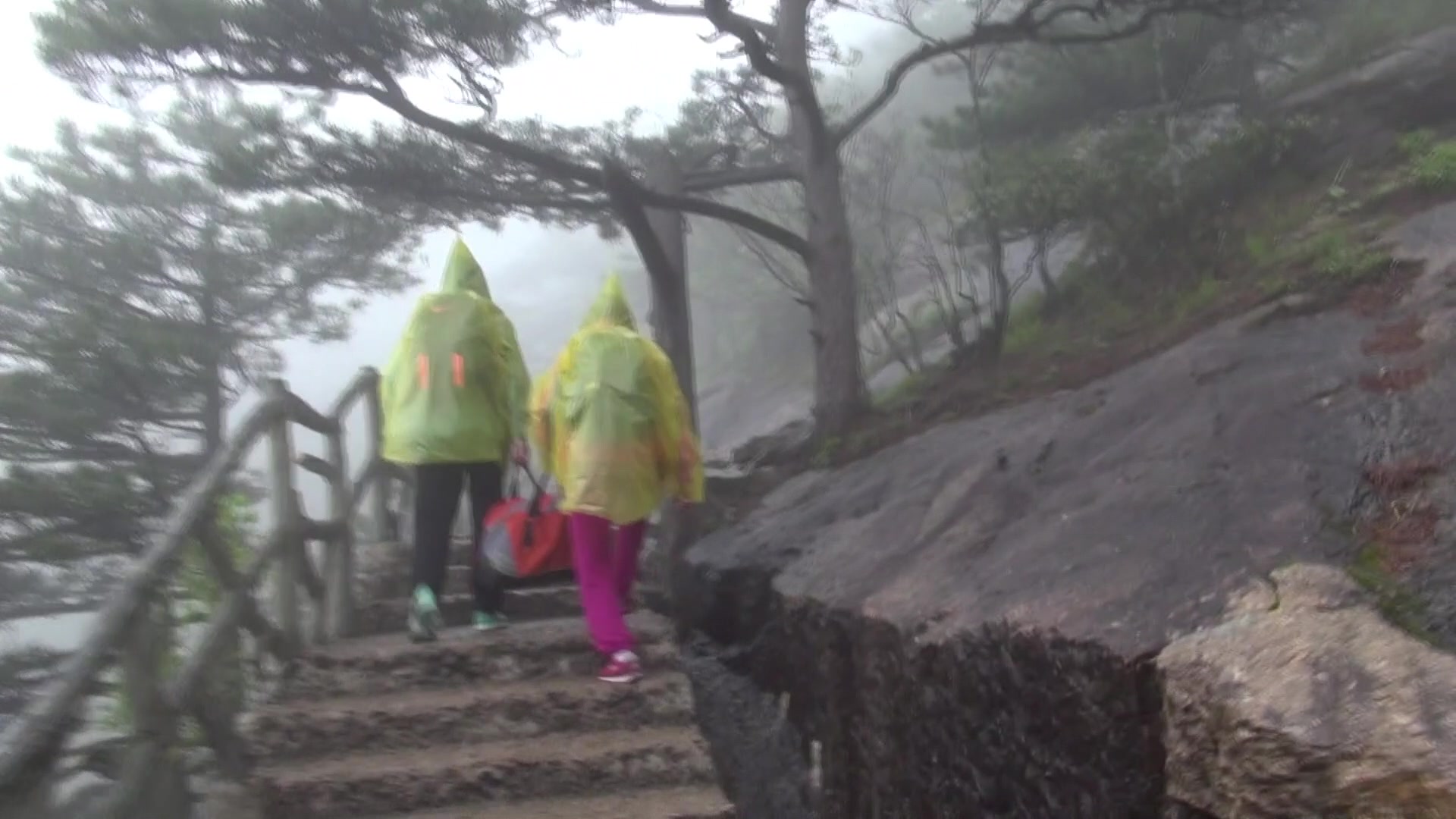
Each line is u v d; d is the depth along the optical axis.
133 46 7.59
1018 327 9.73
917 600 4.81
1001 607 4.18
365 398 7.08
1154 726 3.26
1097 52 11.28
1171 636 3.38
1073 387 7.28
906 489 6.69
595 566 5.20
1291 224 7.75
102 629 3.36
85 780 3.42
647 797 4.59
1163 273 8.62
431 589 5.44
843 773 5.29
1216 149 8.96
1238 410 5.03
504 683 5.29
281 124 8.59
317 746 4.73
